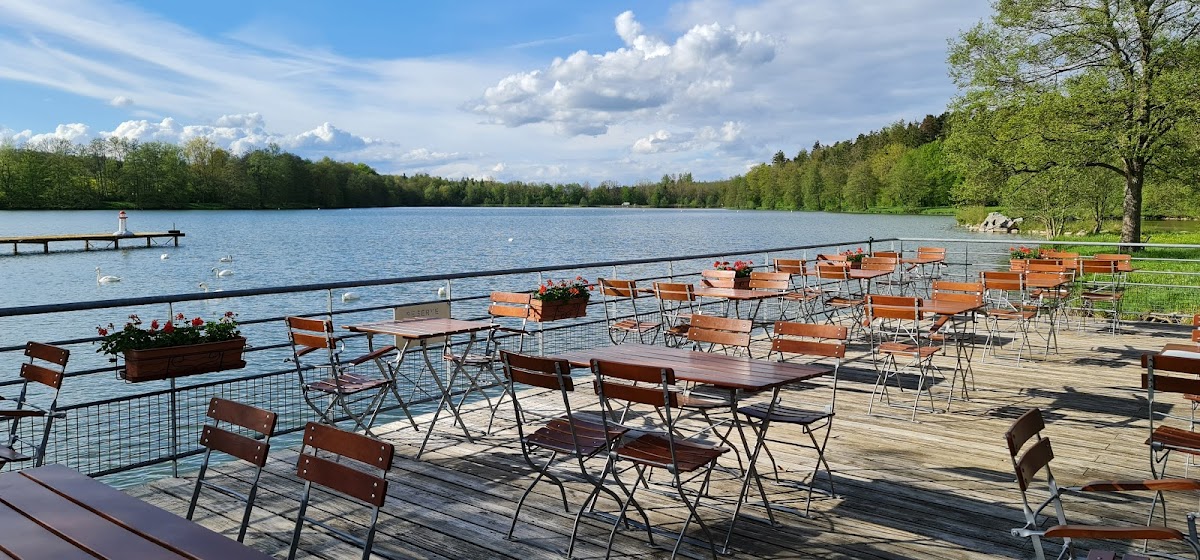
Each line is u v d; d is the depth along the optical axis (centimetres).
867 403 702
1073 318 1219
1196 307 1351
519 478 512
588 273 2805
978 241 1305
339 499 473
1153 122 2192
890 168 10281
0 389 1081
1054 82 2373
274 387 966
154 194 10494
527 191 15612
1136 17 2186
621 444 410
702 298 1100
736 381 420
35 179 9550
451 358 616
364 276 3038
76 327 1734
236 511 453
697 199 14788
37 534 238
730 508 459
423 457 557
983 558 391
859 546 406
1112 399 716
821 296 1102
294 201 12044
